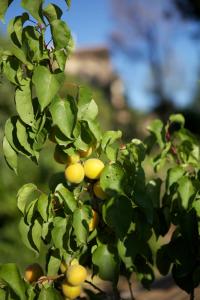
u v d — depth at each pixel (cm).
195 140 137
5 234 287
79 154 114
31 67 104
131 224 115
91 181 117
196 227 118
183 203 115
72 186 121
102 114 726
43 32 102
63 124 104
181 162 139
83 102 108
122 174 109
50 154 335
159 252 130
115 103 1694
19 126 106
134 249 113
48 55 104
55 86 101
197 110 751
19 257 278
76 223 107
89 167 112
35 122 104
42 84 101
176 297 194
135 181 112
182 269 122
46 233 112
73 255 115
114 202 108
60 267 116
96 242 116
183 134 138
